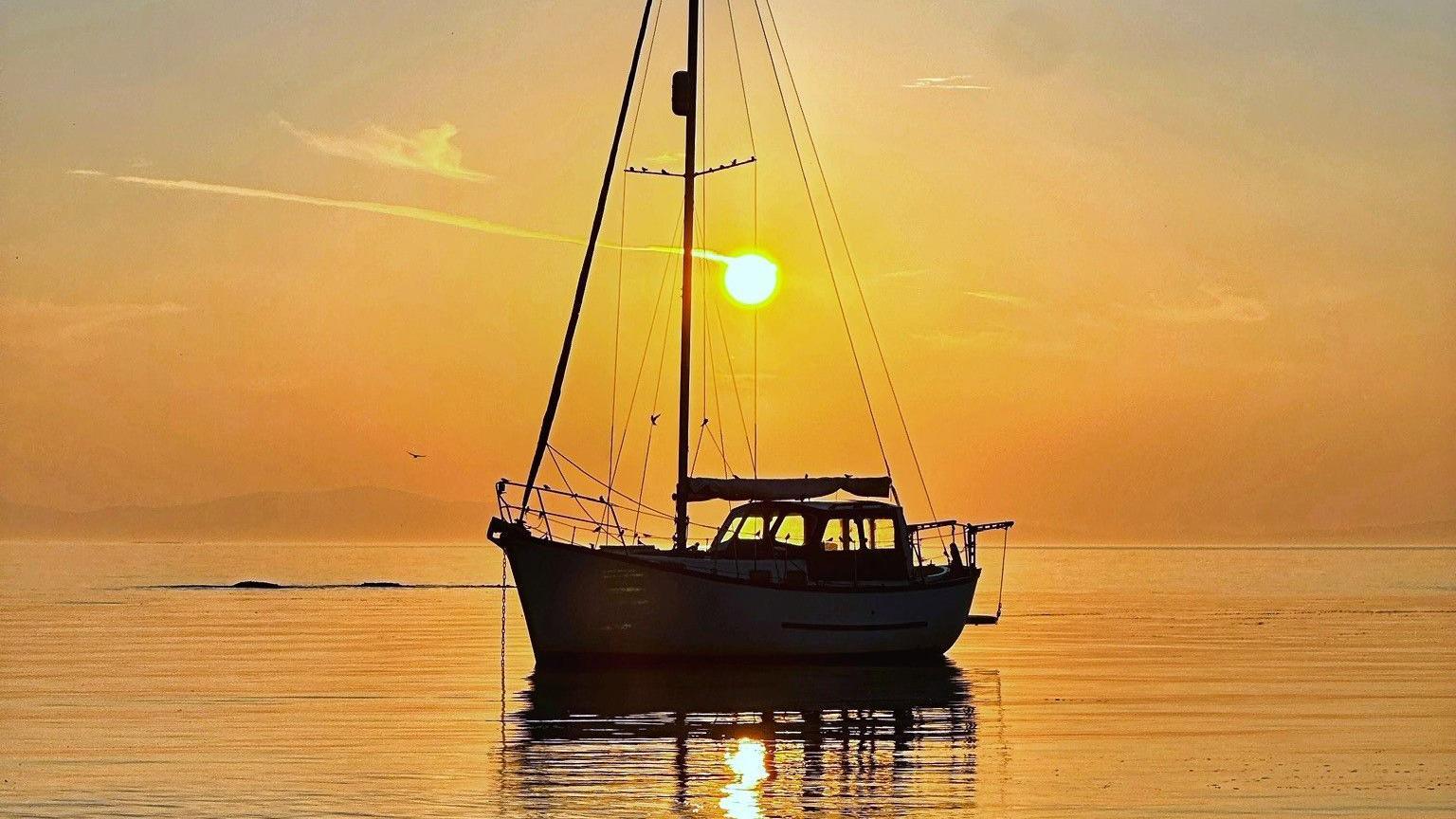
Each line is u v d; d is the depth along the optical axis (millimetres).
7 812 18859
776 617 34469
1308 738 24781
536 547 34312
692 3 38688
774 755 22969
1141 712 28297
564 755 22938
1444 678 34625
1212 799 19531
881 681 33438
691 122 38344
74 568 149375
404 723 26469
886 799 19500
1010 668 36938
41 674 35406
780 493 35719
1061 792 19922
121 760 22594
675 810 18844
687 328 37781
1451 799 19531
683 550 35469
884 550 36281
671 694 30750
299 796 19766
